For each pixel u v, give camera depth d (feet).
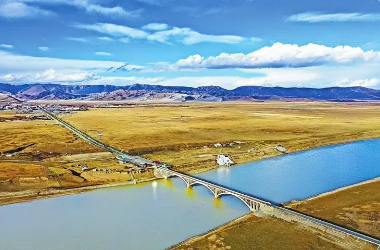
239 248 268.21
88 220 338.54
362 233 287.07
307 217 311.47
